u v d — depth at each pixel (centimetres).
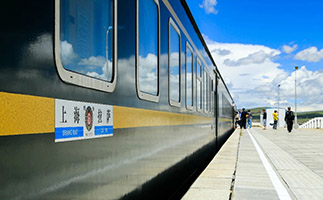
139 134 375
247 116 3531
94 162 266
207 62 990
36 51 197
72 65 235
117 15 313
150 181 417
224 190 548
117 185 313
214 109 1182
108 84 290
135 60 359
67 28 229
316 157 1041
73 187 235
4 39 174
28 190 189
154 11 435
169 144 511
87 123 254
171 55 523
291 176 702
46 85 206
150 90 415
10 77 177
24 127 186
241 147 1350
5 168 173
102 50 282
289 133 2602
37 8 199
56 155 215
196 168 769
